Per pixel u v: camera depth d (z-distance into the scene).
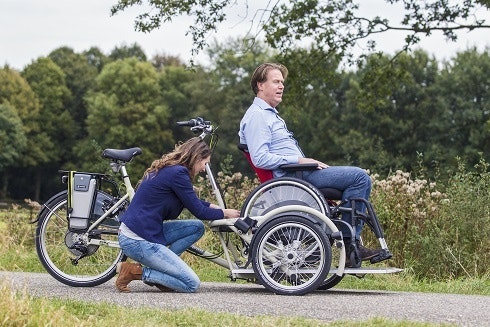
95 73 103.19
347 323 6.14
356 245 8.37
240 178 13.70
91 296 7.75
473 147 65.00
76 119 100.44
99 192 8.90
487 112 65.88
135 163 89.88
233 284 10.00
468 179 12.98
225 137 82.56
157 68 112.56
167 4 23.92
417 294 8.79
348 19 26.14
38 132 96.44
